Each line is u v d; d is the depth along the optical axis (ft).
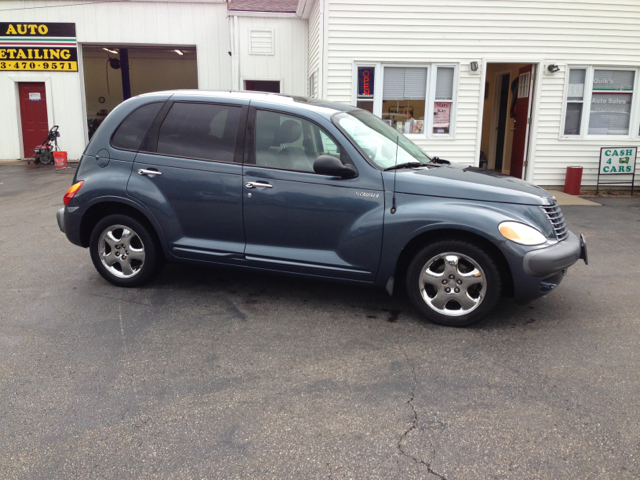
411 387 10.52
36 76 56.24
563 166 37.32
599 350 12.21
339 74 35.47
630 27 35.53
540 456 8.41
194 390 10.38
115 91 86.28
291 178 14.01
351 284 14.14
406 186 13.35
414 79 35.86
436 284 13.42
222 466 8.18
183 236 15.24
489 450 8.56
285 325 13.61
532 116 36.68
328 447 8.63
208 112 15.02
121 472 8.04
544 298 15.74
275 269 14.56
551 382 10.71
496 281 12.92
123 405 9.84
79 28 55.47
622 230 25.03
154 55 84.69
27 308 14.60
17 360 11.55
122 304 14.96
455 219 12.76
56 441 8.77
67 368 11.21
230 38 52.16
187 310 14.57
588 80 36.29
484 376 10.96
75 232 16.11
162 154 15.19
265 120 14.48
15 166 53.93
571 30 35.35
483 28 35.12
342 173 13.39
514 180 14.43
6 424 9.23
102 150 15.75
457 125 36.45
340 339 12.77
